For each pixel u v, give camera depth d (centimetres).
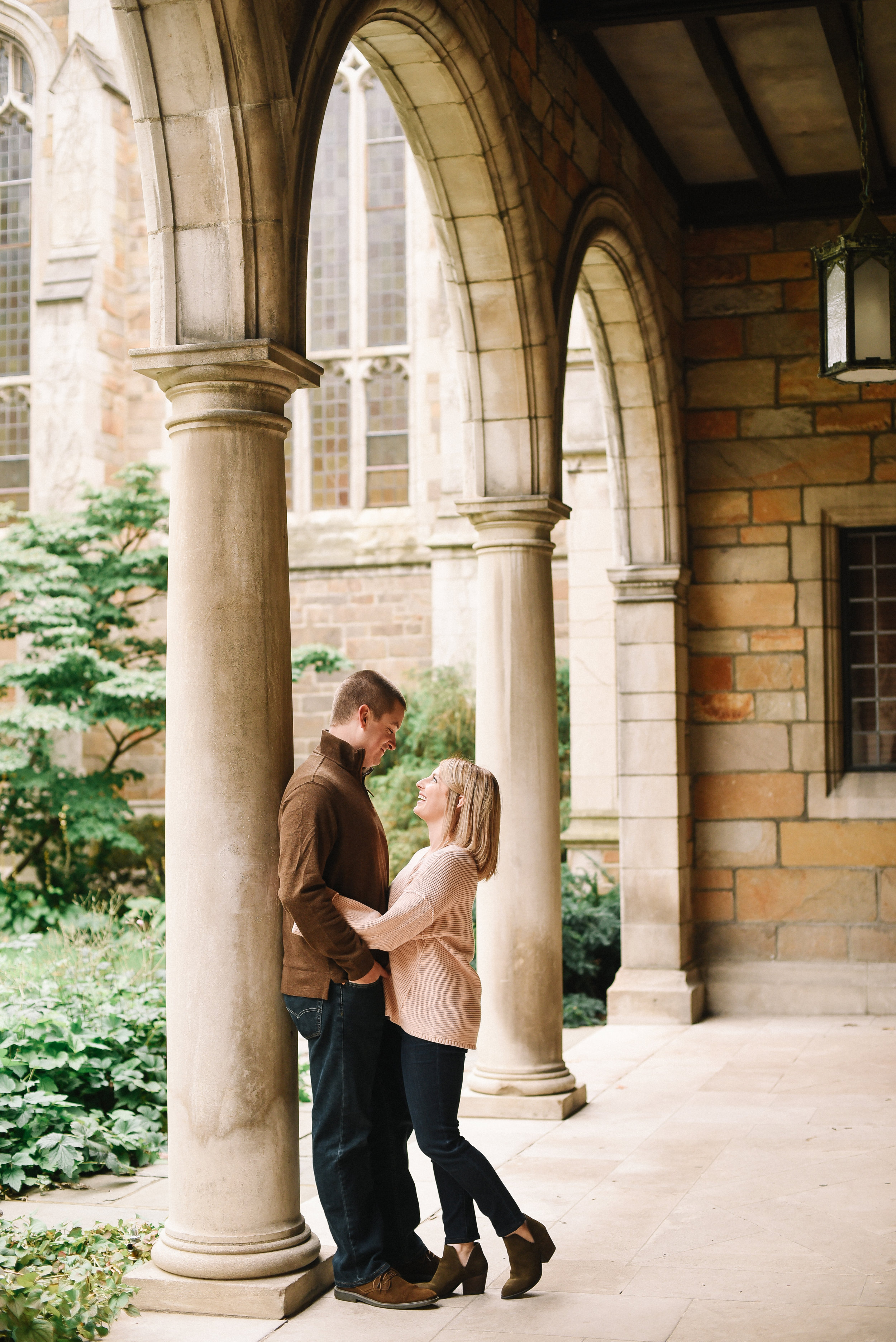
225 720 376
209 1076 372
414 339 1582
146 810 1589
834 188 886
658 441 859
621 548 877
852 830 883
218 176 378
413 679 1417
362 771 387
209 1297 363
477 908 625
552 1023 613
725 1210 456
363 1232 371
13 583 1287
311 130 398
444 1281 376
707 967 895
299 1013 372
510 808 612
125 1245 415
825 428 898
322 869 361
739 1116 596
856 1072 689
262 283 381
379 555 1559
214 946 373
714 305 917
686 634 904
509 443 618
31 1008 597
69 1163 498
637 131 792
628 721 875
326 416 1623
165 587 1377
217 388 378
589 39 687
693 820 906
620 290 794
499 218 581
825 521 898
